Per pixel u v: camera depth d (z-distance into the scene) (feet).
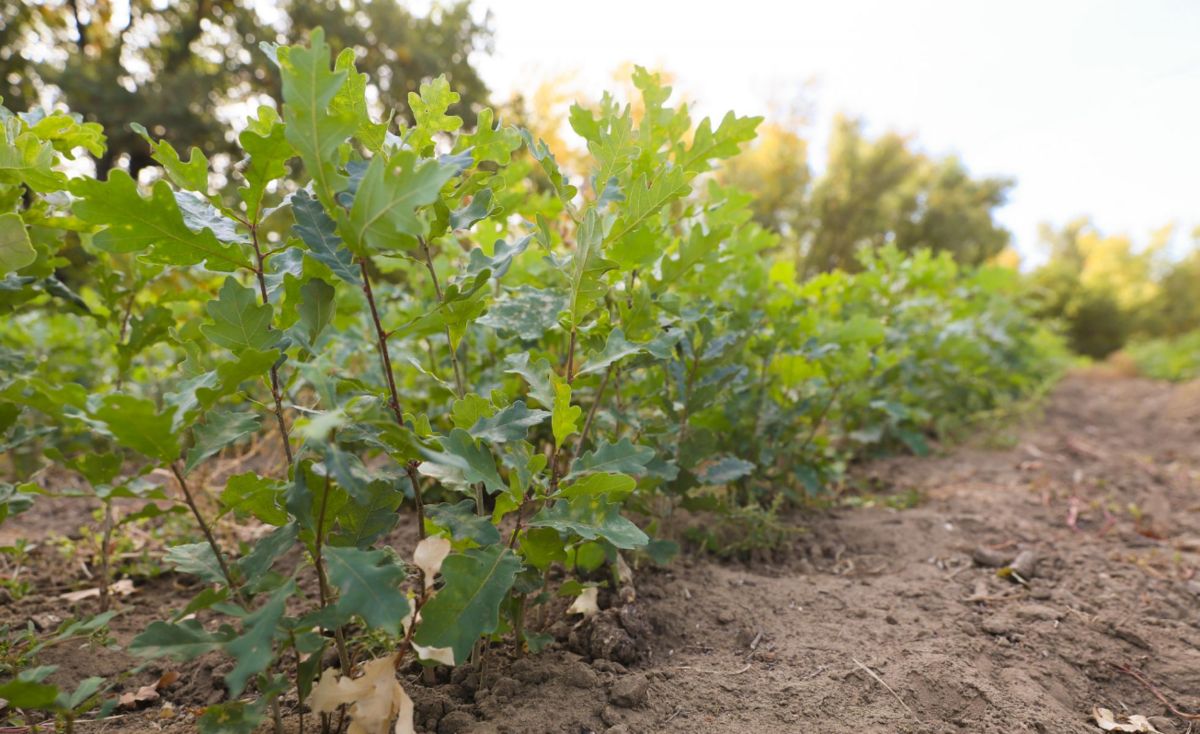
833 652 6.88
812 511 11.71
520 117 65.62
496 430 5.08
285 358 4.93
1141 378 49.39
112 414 3.67
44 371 11.75
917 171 85.20
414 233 3.97
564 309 6.47
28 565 8.59
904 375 15.64
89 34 68.49
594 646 6.47
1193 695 6.94
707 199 9.51
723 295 10.32
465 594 4.46
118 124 54.65
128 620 7.43
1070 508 12.73
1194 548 10.87
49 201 6.41
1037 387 25.79
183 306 10.19
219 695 6.10
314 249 4.69
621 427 8.33
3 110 5.83
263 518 4.76
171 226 4.45
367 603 3.93
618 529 5.04
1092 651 7.58
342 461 3.96
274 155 4.49
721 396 9.61
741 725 5.60
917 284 17.69
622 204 6.13
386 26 65.82
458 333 5.54
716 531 9.31
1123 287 111.86
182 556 4.65
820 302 14.75
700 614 7.53
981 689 6.31
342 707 5.02
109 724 5.60
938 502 12.72
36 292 6.79
